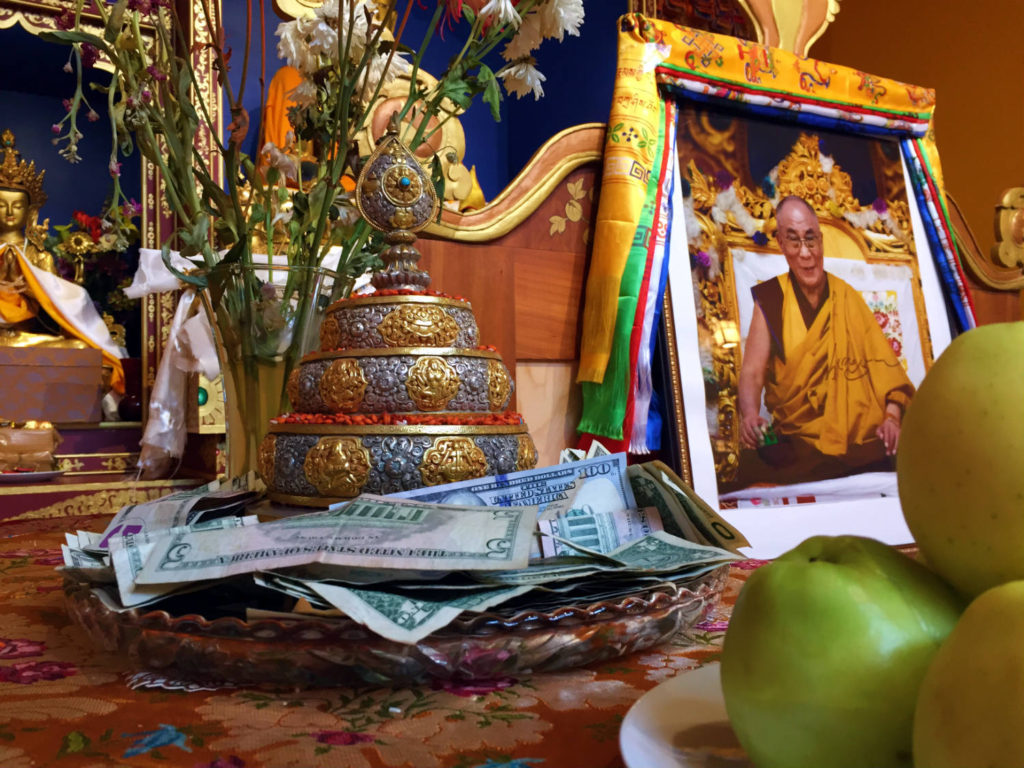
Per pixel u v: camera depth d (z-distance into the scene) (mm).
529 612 417
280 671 403
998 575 244
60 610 659
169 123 812
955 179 3158
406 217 689
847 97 1664
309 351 773
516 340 1395
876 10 3498
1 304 2520
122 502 2146
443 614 387
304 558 424
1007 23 2975
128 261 3002
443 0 829
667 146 1440
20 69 3002
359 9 838
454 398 626
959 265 1743
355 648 396
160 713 396
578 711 397
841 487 1484
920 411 268
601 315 1350
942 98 3209
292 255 836
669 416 1376
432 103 834
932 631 250
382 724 380
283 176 995
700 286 1462
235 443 792
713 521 571
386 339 633
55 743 355
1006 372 250
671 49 1460
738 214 1538
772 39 1625
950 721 208
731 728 293
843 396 1549
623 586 486
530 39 839
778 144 1619
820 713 247
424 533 451
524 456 647
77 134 798
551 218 1437
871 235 1681
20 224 2785
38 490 2045
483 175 3418
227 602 490
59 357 2369
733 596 700
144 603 429
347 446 586
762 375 1474
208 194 831
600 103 2941
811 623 252
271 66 2736
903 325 1660
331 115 846
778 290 1533
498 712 395
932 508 259
